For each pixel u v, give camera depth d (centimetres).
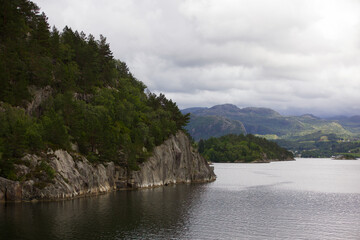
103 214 8369
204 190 14175
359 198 12569
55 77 12975
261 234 7238
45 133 10250
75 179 10431
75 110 12000
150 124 16700
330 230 7631
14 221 7188
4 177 9000
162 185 15575
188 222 8081
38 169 9506
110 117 13525
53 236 6412
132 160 13438
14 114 9706
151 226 7544
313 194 13625
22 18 12838
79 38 16725
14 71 10869
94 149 12369
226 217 8762
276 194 13438
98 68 16988
